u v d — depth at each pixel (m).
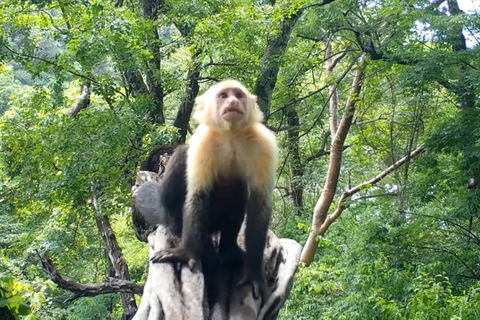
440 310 11.12
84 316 21.42
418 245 17.03
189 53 17.48
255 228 5.37
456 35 15.61
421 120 17.91
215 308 4.91
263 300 5.26
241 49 16.00
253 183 5.51
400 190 17.88
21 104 15.98
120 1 17.25
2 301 5.72
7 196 17.16
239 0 16.28
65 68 14.44
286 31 16.67
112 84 14.41
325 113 22.39
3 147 15.89
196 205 5.43
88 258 21.19
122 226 23.33
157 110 15.73
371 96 18.80
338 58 21.25
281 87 18.28
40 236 17.38
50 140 14.53
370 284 13.17
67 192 14.95
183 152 5.99
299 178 21.98
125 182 14.35
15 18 15.79
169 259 5.20
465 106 16.53
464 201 15.86
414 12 15.62
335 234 21.08
